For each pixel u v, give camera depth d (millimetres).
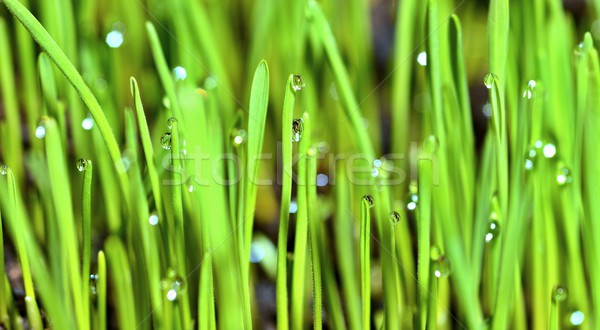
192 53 383
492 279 341
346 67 398
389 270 332
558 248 347
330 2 394
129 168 360
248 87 392
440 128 338
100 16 412
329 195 390
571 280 343
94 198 369
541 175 341
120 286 344
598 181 333
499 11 320
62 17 370
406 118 386
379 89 427
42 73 340
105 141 324
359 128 351
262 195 391
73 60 375
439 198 340
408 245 355
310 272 360
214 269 348
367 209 316
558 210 345
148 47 401
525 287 363
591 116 331
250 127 318
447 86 352
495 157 327
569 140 348
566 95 349
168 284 334
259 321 368
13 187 328
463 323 345
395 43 384
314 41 380
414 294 355
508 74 360
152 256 335
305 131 318
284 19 388
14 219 329
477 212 347
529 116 340
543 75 351
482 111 416
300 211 321
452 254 342
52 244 350
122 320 345
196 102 338
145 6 399
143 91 397
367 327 322
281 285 326
